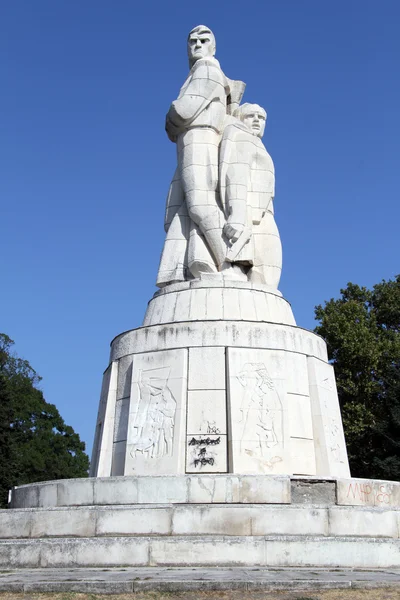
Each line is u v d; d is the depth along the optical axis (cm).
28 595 682
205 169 1412
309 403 1228
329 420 1245
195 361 1184
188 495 986
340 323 3039
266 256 1419
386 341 2992
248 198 1417
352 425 2805
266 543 854
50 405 4578
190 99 1428
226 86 1512
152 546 851
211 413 1147
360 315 3117
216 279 1327
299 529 919
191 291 1309
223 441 1128
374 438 2836
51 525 935
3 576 763
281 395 1173
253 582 702
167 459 1121
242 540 855
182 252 1423
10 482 3169
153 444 1146
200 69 1457
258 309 1296
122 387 1252
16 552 854
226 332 1202
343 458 1258
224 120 1479
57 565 845
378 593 686
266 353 1194
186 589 696
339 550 858
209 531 910
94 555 848
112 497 1006
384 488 1079
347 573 788
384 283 3388
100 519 923
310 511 928
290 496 986
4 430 3275
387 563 861
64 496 1047
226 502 979
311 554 854
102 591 690
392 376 2814
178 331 1219
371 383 2888
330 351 3050
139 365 1221
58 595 680
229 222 1363
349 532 933
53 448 4466
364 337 2964
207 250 1388
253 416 1143
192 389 1167
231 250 1357
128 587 693
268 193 1445
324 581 708
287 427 1155
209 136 1437
